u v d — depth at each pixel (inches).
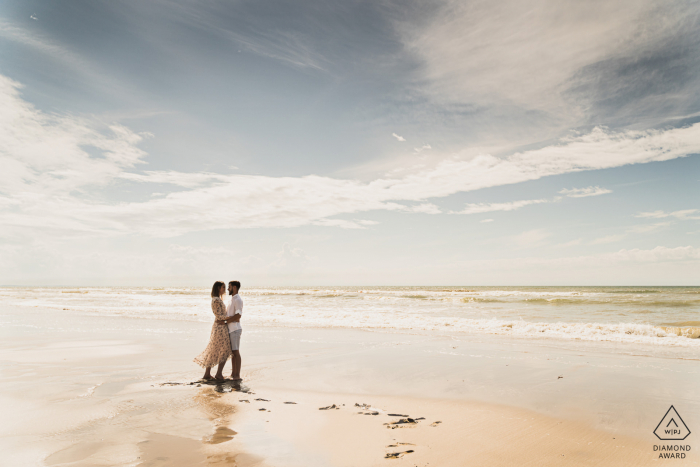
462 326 547.5
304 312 753.6
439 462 141.5
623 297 1162.6
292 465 137.1
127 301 1178.0
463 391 238.7
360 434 168.9
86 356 350.6
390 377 274.8
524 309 847.7
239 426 178.2
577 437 167.0
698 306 849.5
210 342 270.8
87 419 185.5
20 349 388.5
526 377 270.8
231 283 283.7
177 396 228.1
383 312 791.1
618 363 313.9
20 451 147.2
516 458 145.9
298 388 248.5
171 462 137.7
